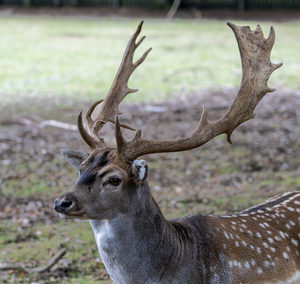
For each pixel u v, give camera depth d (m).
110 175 4.19
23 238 7.91
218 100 16.66
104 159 4.32
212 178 10.25
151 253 4.45
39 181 10.23
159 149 4.52
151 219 4.46
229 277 4.73
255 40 5.09
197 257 4.64
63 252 7.40
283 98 16.34
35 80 19.88
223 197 9.29
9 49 26.70
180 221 4.96
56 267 7.02
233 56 24.50
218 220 5.08
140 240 4.41
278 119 14.12
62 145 12.45
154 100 16.78
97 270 6.98
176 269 4.52
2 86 18.73
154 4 43.97
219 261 4.71
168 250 4.50
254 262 4.88
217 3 43.62
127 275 4.48
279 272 5.00
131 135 12.89
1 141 12.59
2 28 34.44
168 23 37.78
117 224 4.35
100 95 17.58
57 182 10.20
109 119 5.21
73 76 20.64
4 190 9.72
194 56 24.66
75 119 14.67
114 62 23.62
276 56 23.48
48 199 9.36
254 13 41.66
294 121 13.82
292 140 12.32
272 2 42.75
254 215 5.34
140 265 4.45
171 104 16.25
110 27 35.66
